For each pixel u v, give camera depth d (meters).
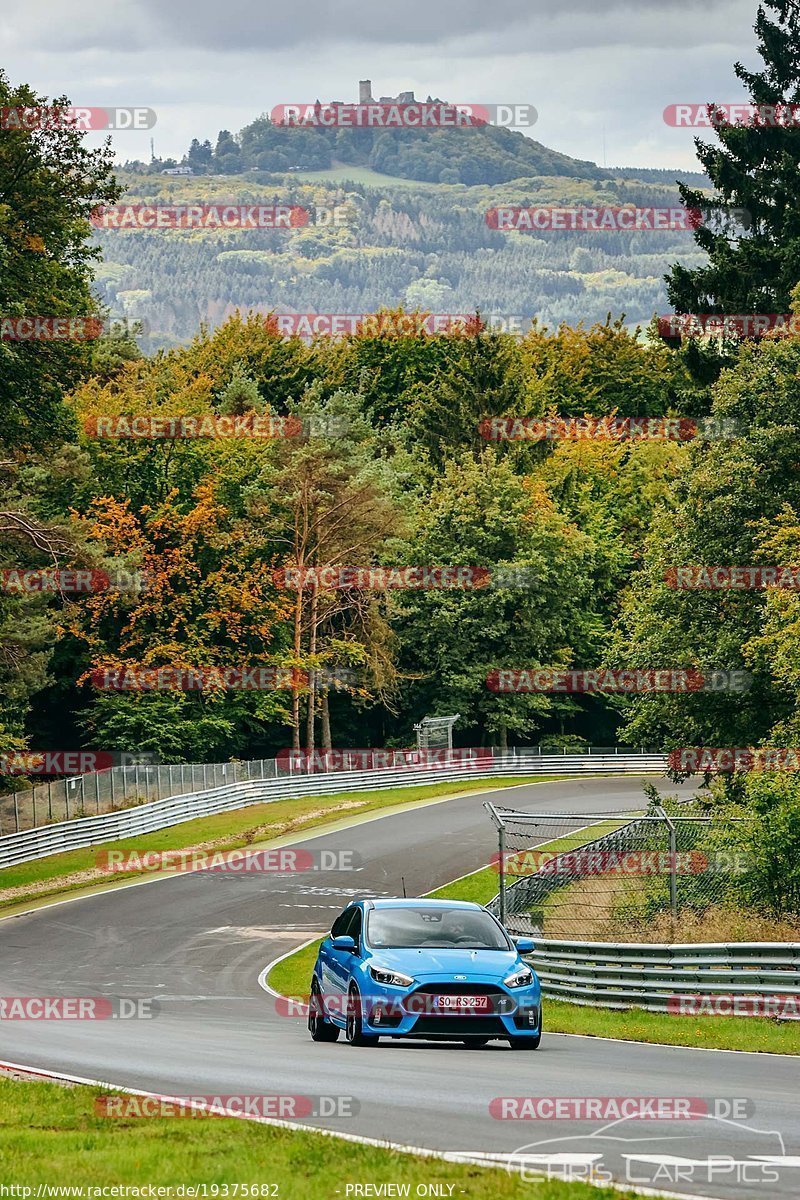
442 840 96.00
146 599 123.94
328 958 32.75
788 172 111.00
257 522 133.50
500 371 162.62
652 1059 27.77
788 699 72.81
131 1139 18.08
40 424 79.12
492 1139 18.12
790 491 72.75
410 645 148.12
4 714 106.69
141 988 50.41
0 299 71.75
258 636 127.62
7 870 86.94
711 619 75.06
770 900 45.38
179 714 124.81
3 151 74.00
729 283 105.94
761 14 116.12
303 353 175.75
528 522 148.25
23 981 52.22
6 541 93.56
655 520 78.25
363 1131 18.75
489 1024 29.48
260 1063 26.78
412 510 142.38
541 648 149.50
